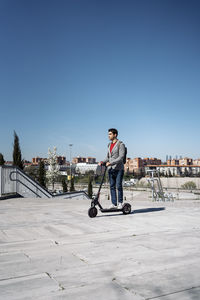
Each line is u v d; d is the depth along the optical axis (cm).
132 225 407
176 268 210
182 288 171
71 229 377
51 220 460
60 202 813
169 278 188
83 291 167
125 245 284
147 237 323
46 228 385
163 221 445
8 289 171
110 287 173
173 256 243
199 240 306
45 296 160
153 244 288
